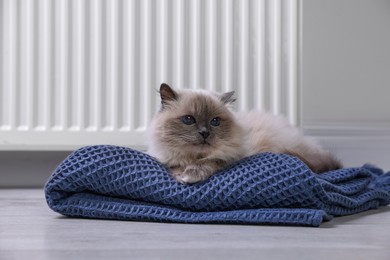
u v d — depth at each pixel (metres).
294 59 3.16
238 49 3.15
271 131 2.41
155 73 3.12
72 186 1.96
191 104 1.99
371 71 3.27
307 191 1.84
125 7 3.10
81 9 3.06
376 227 1.80
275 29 3.15
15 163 3.28
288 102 3.17
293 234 1.65
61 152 3.28
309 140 2.62
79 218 1.97
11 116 3.06
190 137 1.95
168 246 1.47
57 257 1.35
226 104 2.09
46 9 3.05
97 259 1.32
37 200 2.57
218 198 1.88
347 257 1.35
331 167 2.54
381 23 3.26
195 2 3.12
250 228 1.75
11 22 3.04
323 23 3.25
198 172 1.93
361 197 2.20
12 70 3.05
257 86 3.17
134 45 3.09
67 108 3.07
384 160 3.26
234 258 1.33
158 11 3.11
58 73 3.08
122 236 1.62
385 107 3.28
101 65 3.08
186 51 3.13
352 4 3.26
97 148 2.02
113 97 3.09
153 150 2.06
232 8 3.13
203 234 1.64
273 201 1.87
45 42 3.06
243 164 1.95
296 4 3.15
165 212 1.88
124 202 1.97
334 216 2.04
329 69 3.26
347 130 3.27
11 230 1.73
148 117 3.10
